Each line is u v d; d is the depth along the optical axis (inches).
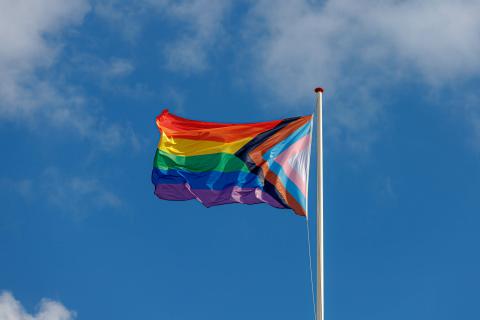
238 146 985.5
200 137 998.4
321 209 902.4
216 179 969.5
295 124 991.6
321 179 922.1
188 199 966.4
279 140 983.0
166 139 996.6
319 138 948.6
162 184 976.3
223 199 960.3
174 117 1017.5
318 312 837.8
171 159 986.1
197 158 986.1
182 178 976.3
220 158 981.2
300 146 978.1
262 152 977.5
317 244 878.4
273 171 964.6
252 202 954.7
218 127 1003.3
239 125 1002.1
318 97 973.8
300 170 966.4
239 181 964.0
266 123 1000.2
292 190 957.8
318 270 860.0
